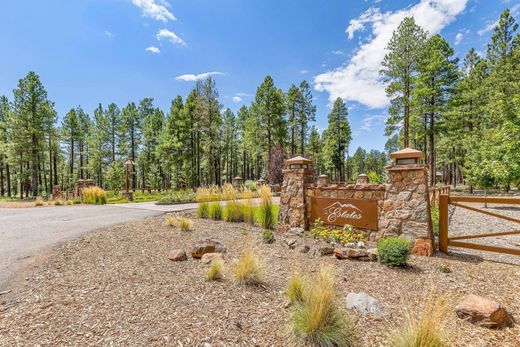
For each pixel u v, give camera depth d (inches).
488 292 104.5
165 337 72.5
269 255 155.4
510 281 114.7
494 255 158.4
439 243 164.2
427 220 158.6
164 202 440.8
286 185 244.2
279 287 109.1
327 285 84.3
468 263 140.7
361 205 194.2
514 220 143.6
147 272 123.6
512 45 658.2
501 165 280.5
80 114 1311.5
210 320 81.7
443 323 74.4
